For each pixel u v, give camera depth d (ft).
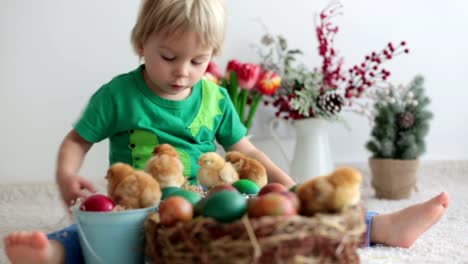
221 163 3.07
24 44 5.95
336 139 6.66
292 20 6.54
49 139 6.05
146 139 3.83
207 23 3.34
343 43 6.64
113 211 2.55
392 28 6.71
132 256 2.60
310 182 2.29
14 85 5.95
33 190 5.76
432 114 5.90
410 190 5.73
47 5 5.97
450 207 4.91
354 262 2.25
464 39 6.82
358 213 2.25
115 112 3.81
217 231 2.07
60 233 2.82
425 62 6.77
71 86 6.07
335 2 6.60
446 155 6.82
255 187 2.98
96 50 6.10
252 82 5.58
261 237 2.03
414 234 3.30
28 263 2.56
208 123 4.06
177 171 2.90
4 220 4.62
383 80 6.07
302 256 2.06
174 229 2.18
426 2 6.73
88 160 6.07
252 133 6.51
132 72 4.00
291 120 6.07
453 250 3.32
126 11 6.13
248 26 6.45
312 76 5.89
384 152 5.77
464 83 6.84
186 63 3.38
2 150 5.96
